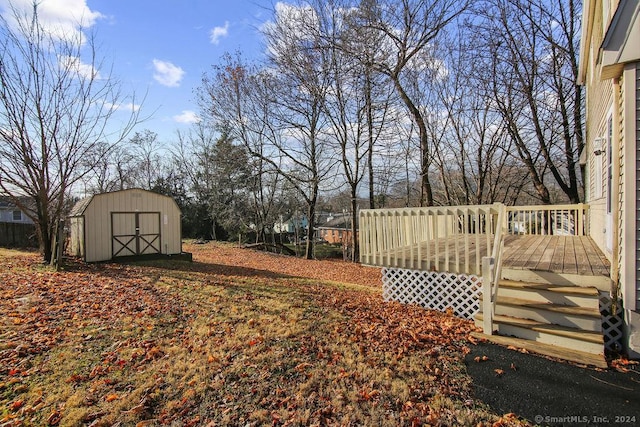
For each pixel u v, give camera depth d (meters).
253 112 19.55
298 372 3.48
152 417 2.81
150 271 9.31
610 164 5.03
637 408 2.78
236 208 23.56
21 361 3.59
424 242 8.36
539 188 15.35
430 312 5.65
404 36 14.38
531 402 2.91
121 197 11.22
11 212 29.45
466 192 16.36
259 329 4.65
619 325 3.88
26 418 2.73
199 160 27.53
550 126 14.92
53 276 7.86
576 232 10.23
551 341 3.87
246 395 3.10
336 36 15.59
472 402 2.95
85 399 3.00
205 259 14.51
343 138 17.97
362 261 6.69
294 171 19.92
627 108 3.49
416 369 3.52
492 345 4.05
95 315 5.14
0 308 5.20
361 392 3.12
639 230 3.48
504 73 14.74
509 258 5.57
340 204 25.23
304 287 7.91
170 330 4.63
